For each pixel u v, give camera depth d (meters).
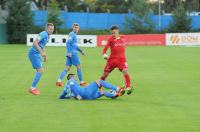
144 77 44.22
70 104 28.75
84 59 68.31
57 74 46.78
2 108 27.47
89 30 128.62
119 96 31.12
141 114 25.59
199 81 40.78
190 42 112.62
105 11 167.88
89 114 25.61
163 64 58.69
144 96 32.19
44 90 35.34
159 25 132.12
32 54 33.00
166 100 30.48
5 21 124.88
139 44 113.00
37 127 22.42
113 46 32.94
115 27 32.94
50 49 95.81
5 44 118.62
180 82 40.12
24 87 36.84
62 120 24.03
